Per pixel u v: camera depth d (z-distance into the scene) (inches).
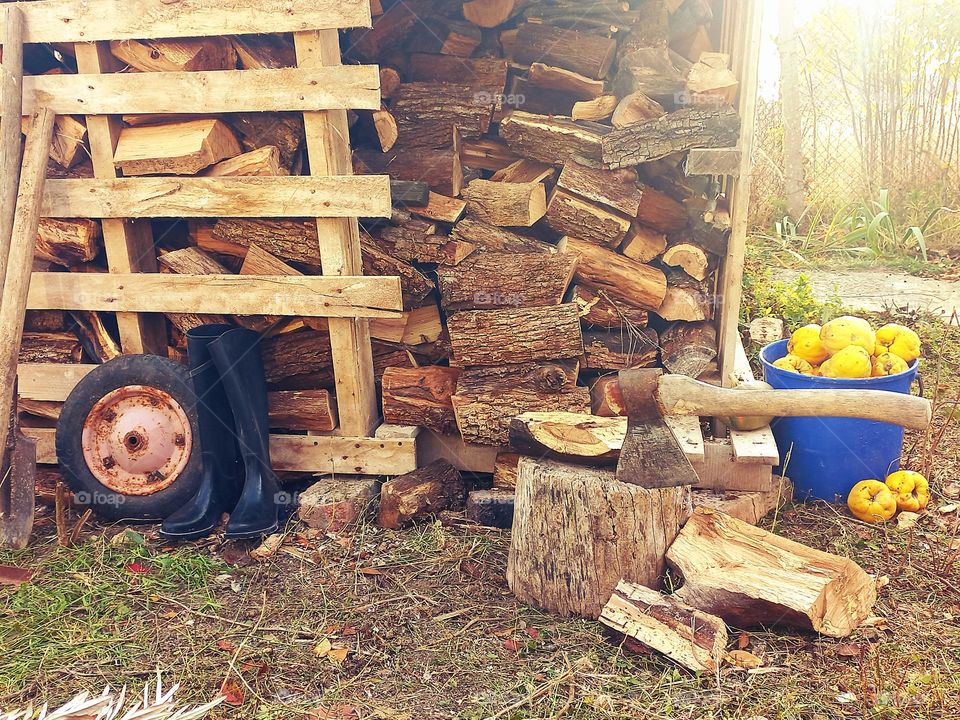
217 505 148.2
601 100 152.5
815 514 147.8
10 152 143.1
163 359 150.6
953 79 319.0
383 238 155.7
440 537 144.6
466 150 162.9
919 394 158.6
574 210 151.9
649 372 109.4
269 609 125.6
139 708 60.7
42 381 161.2
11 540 142.4
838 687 104.0
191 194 146.1
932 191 322.7
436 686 107.8
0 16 142.3
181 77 142.2
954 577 127.4
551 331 150.9
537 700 104.3
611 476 119.6
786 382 151.0
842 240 317.1
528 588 124.5
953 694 101.6
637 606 113.7
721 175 157.0
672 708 101.4
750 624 115.8
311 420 157.6
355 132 165.3
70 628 120.6
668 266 158.4
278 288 149.0
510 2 152.9
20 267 141.6
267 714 102.6
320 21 136.3
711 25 164.4
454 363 159.2
